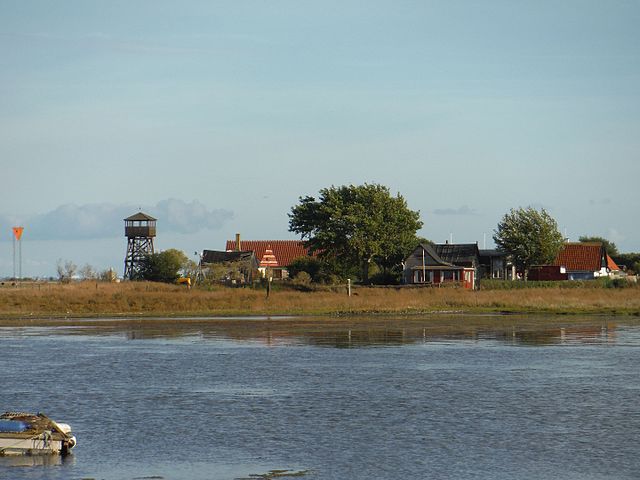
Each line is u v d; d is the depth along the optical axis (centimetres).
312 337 16600
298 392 10069
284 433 7969
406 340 15962
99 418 8662
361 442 7600
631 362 12656
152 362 12850
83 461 7144
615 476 6562
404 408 9050
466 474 6625
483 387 10356
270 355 13675
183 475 6706
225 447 7494
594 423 8300
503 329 18300
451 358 13188
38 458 7244
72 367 12306
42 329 18762
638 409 8969
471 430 8019
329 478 6562
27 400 9625
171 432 8044
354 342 15625
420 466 6844
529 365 12338
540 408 9025
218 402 9456
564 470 6712
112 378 11225
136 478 6669
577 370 11800
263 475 6669
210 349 14588
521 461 6962
